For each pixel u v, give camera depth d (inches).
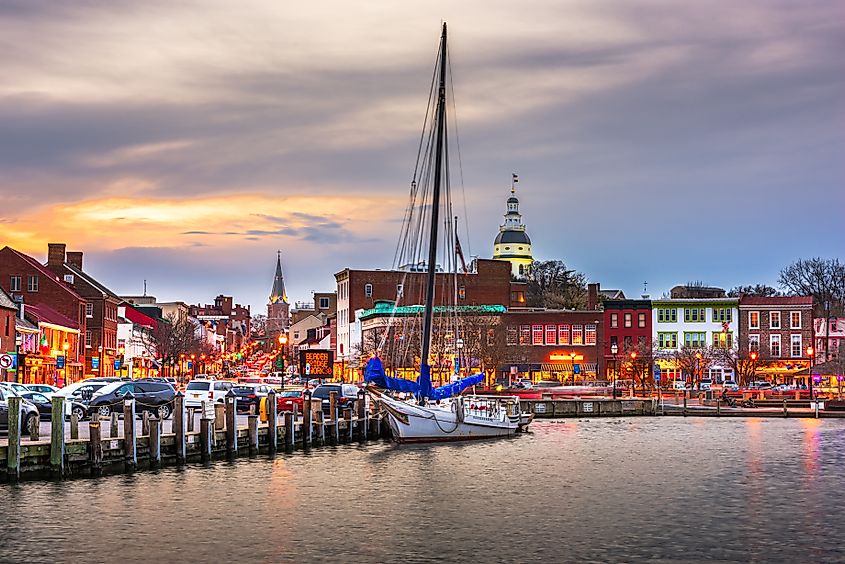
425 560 1488.7
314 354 3499.0
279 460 2440.9
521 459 2588.6
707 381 6092.5
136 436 2203.5
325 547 1557.6
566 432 3454.7
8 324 4264.3
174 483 2026.3
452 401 3009.4
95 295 5777.6
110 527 1644.9
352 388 3422.7
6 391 2422.5
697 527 1718.8
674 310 6230.3
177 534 1619.1
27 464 1929.1
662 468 2448.3
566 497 2007.9
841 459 2650.1
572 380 6141.7
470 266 7062.0
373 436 2999.5
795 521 1775.3
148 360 6850.4
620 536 1646.2
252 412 2586.1
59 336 5098.4
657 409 4434.1
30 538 1566.2
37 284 5334.6
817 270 7568.9
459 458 2583.7
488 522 1749.5
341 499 1943.9
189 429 2504.9
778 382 6117.1
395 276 7116.1
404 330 5388.8
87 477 1999.3
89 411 2694.4
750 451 2839.6
